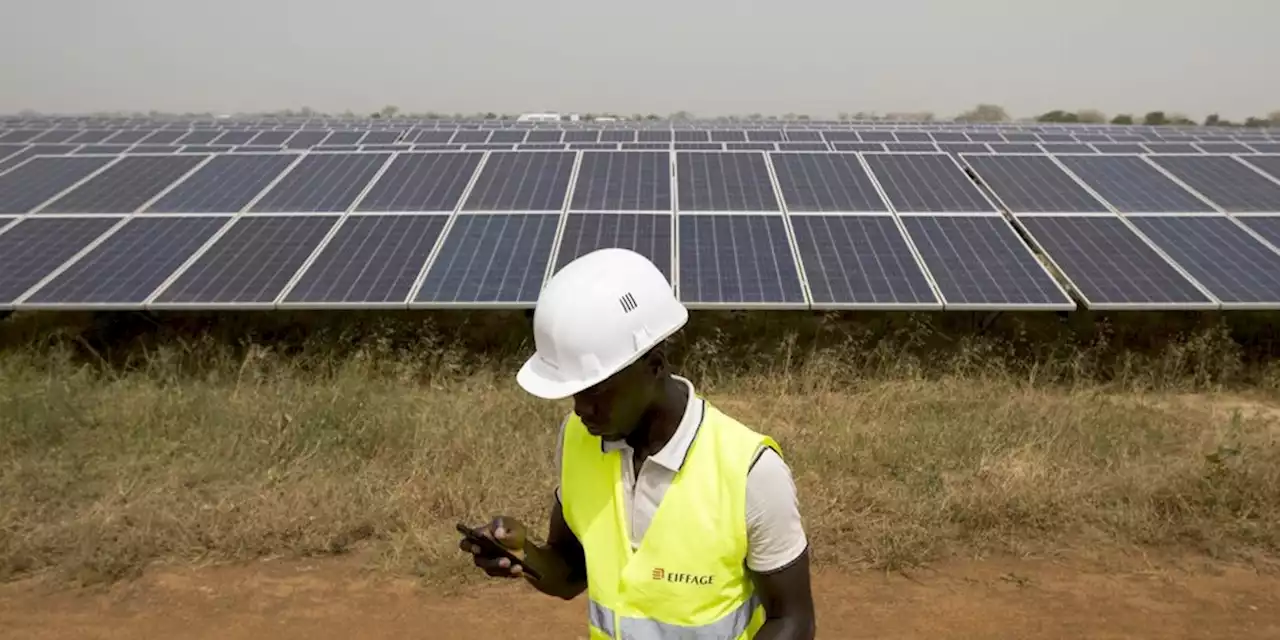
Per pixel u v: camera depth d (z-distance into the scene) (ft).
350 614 19.30
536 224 41.32
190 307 34.30
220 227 41.55
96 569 20.57
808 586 8.32
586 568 9.38
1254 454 25.35
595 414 8.16
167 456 26.35
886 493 23.58
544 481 24.52
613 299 7.95
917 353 36.35
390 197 45.21
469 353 36.50
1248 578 20.25
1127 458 26.00
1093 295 34.83
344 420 28.14
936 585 20.17
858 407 30.81
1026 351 36.70
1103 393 32.96
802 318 38.47
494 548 9.39
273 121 98.12
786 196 44.80
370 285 35.70
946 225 41.14
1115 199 44.55
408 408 29.60
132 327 38.04
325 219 42.29
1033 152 55.21
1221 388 34.50
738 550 8.07
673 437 8.24
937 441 26.91
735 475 7.97
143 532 21.65
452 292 35.04
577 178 47.47
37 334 37.60
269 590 20.17
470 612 19.38
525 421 28.99
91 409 29.86
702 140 68.54
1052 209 43.29
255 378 33.73
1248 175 47.65
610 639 8.69
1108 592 19.81
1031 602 19.47
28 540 21.44
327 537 21.89
